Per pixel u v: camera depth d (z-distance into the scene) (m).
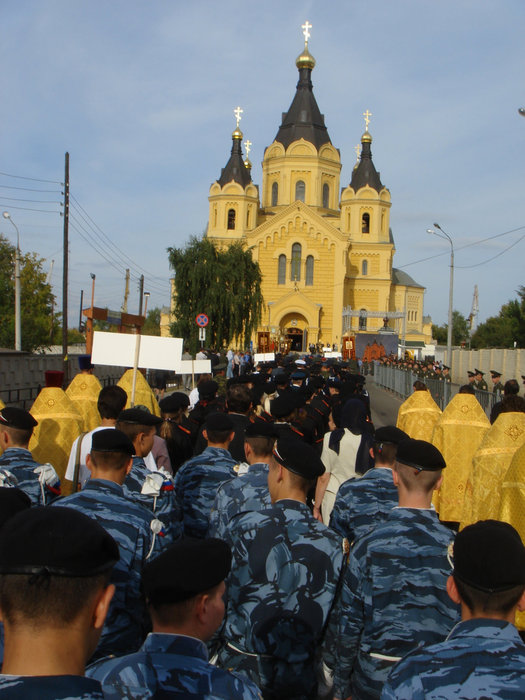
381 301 83.88
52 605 2.13
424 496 4.09
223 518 5.25
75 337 72.12
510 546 2.79
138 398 11.46
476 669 2.62
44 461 8.55
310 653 3.95
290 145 83.38
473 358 43.47
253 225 84.31
